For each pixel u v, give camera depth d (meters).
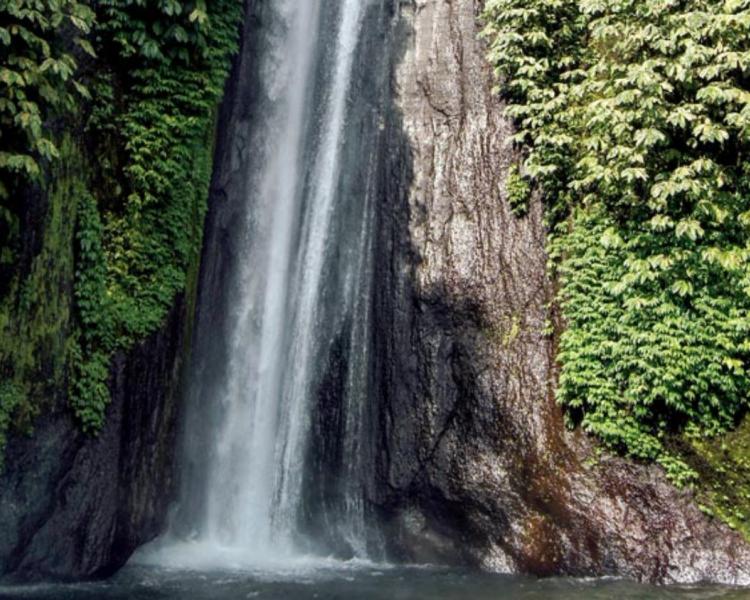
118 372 8.47
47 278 7.83
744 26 8.87
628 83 9.34
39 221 7.75
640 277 9.16
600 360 9.45
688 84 9.23
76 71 8.42
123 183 8.98
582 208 10.05
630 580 8.38
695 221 8.92
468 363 10.03
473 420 9.76
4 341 7.38
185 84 9.58
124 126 9.04
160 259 9.19
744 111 8.78
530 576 8.66
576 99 10.30
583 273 9.70
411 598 7.72
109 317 8.44
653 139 8.97
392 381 10.31
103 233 8.70
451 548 9.34
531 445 9.46
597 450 9.27
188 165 9.59
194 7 9.51
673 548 8.48
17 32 7.39
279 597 7.67
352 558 9.71
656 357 9.10
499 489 9.34
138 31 9.09
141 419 8.86
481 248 10.56
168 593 7.70
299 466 10.44
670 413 9.21
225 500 10.33
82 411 8.00
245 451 10.56
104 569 8.20
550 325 9.92
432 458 9.77
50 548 7.70
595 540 8.71
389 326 10.59
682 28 9.08
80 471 7.99
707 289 9.07
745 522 8.56
